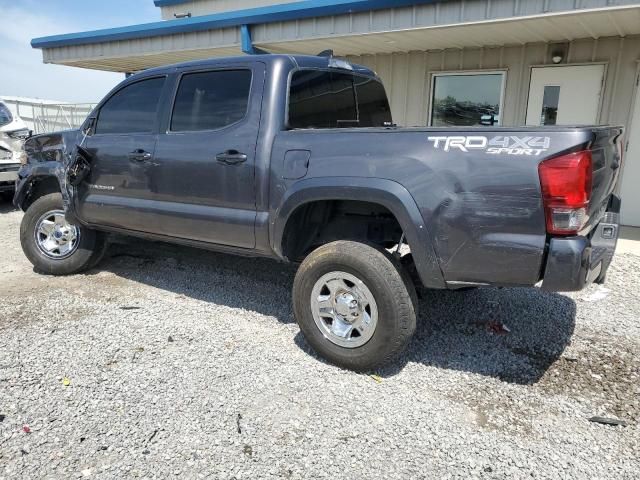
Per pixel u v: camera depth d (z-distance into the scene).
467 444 2.53
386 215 3.53
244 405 2.83
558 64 7.34
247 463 2.38
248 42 7.65
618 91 7.05
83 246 4.95
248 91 3.62
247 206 3.61
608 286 4.83
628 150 7.13
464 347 3.59
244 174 3.55
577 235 2.61
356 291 3.13
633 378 3.15
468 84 8.14
